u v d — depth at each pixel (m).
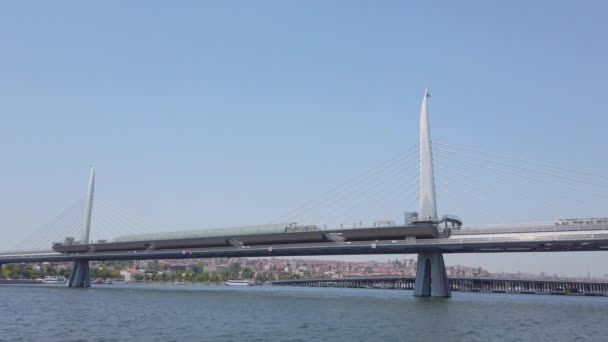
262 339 49.41
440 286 112.94
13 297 116.81
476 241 101.06
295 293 174.50
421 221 108.69
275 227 130.62
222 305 95.94
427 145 114.75
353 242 115.38
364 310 83.81
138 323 62.66
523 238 96.25
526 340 50.56
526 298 186.12
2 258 193.38
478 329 58.59
